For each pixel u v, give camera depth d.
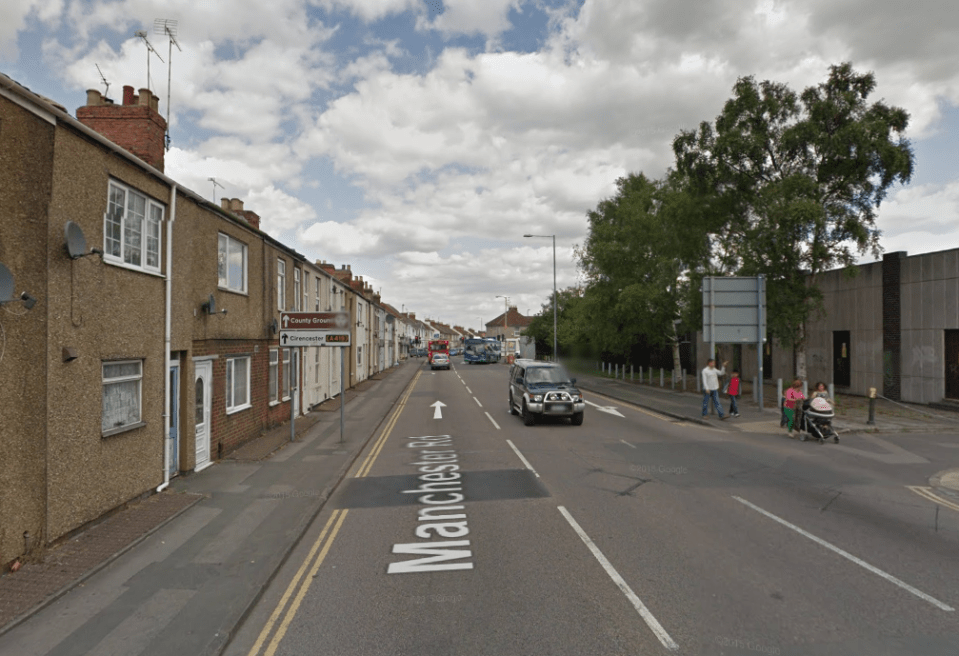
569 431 16.69
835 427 15.80
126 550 6.98
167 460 9.98
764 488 9.82
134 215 9.12
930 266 20.05
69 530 7.29
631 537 7.38
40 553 6.63
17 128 6.40
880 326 22.19
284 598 5.81
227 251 13.31
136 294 9.02
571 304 49.78
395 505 9.17
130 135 10.68
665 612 5.29
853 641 4.73
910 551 6.78
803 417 14.73
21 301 6.40
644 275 30.31
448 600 5.64
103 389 8.23
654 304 29.02
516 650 4.67
